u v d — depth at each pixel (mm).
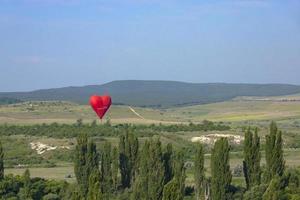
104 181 124438
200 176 114188
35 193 119938
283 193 103562
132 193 113188
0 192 118688
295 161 185125
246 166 116000
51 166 189250
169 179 114500
